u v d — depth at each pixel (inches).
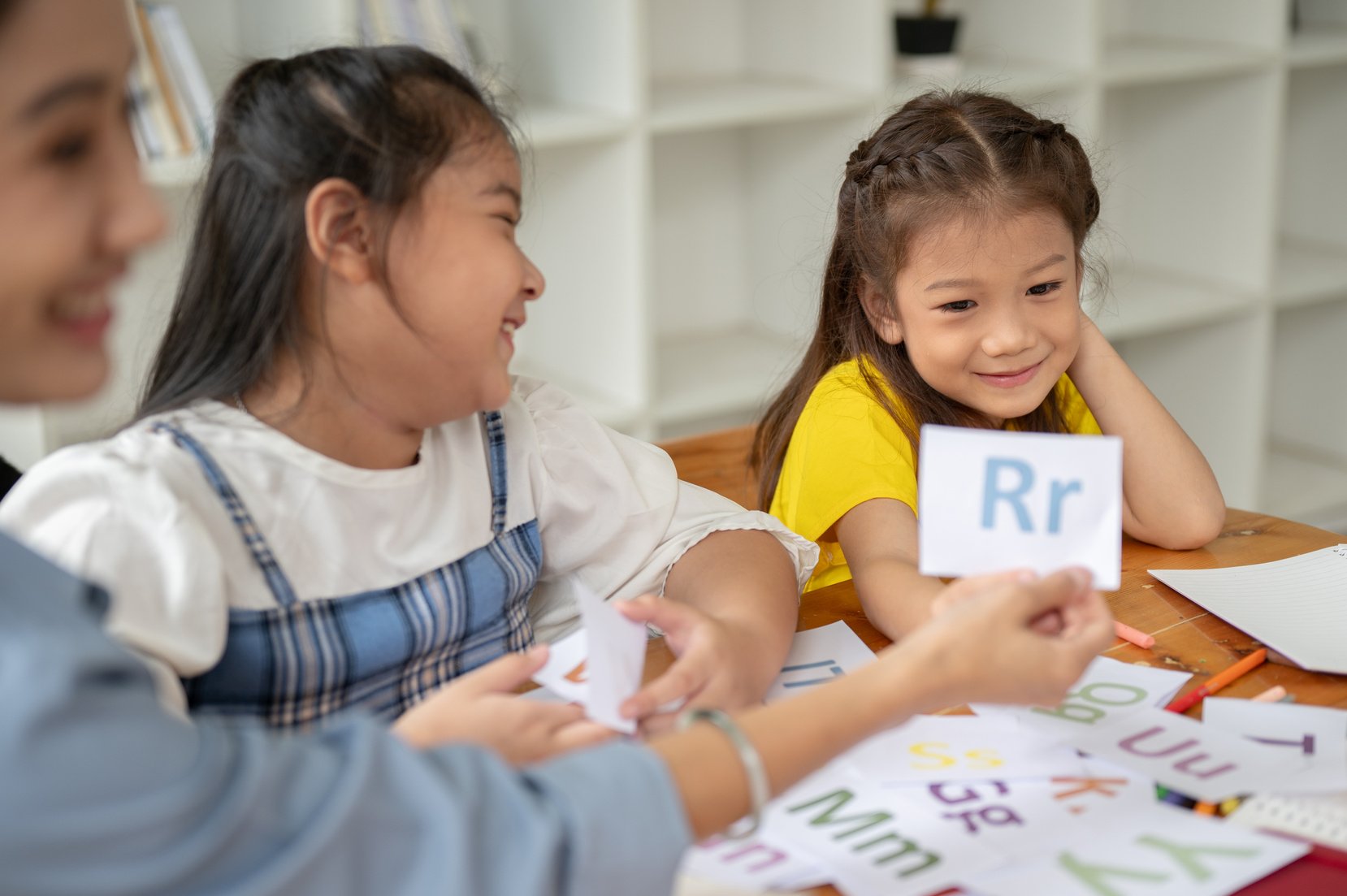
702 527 41.8
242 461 33.4
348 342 33.4
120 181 19.9
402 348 33.4
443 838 19.9
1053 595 28.3
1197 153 113.0
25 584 18.4
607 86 86.0
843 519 47.7
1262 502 114.9
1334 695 34.6
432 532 36.8
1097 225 70.9
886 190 49.8
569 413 42.8
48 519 30.1
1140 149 117.9
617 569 41.2
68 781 17.0
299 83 33.5
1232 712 32.8
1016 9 103.4
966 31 108.9
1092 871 25.9
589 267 91.8
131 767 17.6
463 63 73.9
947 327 49.0
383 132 32.2
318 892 19.1
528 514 40.3
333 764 20.3
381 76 33.1
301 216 32.6
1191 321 106.7
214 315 34.3
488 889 20.1
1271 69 105.5
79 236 19.2
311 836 19.1
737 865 26.7
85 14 18.6
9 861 16.6
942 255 48.0
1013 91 93.9
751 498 59.6
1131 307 106.7
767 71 103.0
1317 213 123.6
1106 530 30.8
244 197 33.4
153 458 32.2
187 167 71.4
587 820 20.9
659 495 42.2
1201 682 35.2
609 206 88.1
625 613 32.9
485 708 27.8
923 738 31.5
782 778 24.1
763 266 107.7
